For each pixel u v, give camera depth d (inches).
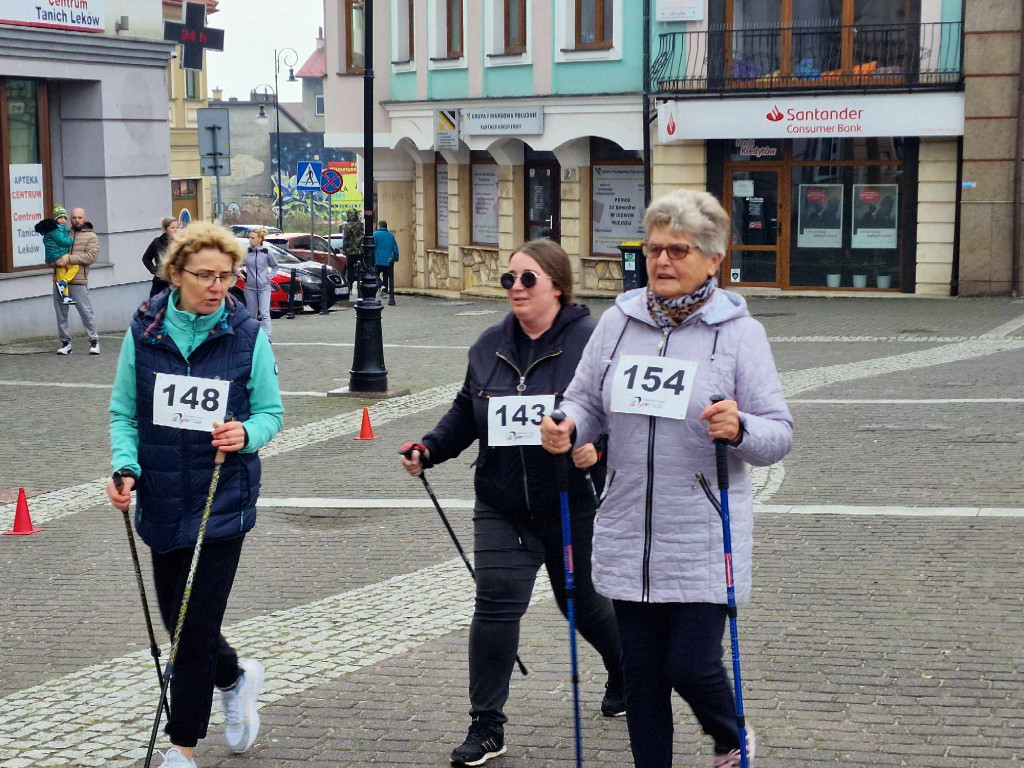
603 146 1226.0
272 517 405.1
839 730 222.8
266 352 207.3
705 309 176.4
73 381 683.4
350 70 1437.0
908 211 1069.8
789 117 1063.0
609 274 1226.6
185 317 202.7
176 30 1888.5
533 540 215.0
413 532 381.1
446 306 1229.7
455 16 1331.2
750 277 1135.0
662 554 176.2
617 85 1167.6
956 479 421.1
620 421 179.0
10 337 843.4
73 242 778.2
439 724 231.8
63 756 222.4
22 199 873.5
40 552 368.8
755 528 367.6
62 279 774.5
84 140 916.6
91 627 299.0
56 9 854.5
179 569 204.5
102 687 257.4
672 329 178.2
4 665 273.0
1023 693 238.1
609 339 182.9
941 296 1061.8
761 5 1092.5
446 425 224.8
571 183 1235.9
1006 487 406.9
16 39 825.5
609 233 1235.2
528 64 1235.2
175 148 2020.2
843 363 705.0
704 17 1107.3
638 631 180.4
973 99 1010.7
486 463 213.5
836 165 1095.6
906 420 528.4
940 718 227.3
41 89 890.7
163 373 201.5
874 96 1036.5
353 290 1461.6
